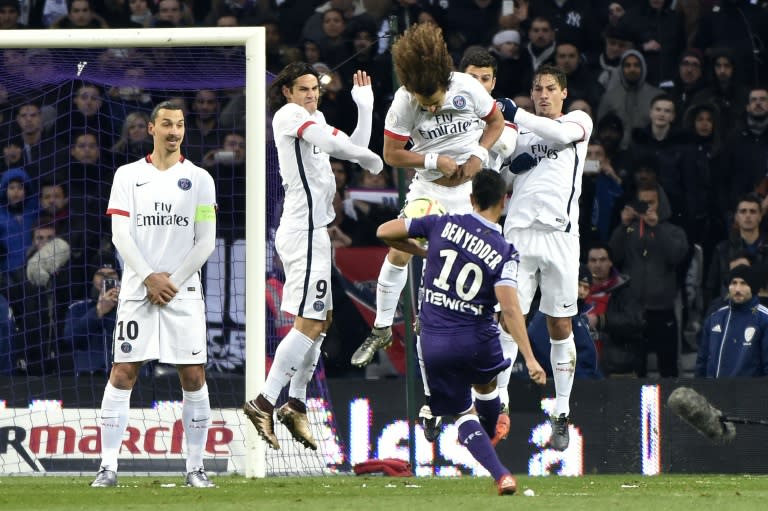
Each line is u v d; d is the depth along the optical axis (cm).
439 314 2184
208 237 2630
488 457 2181
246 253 3100
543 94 2984
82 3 4797
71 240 4134
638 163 4278
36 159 4288
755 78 4681
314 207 2758
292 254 2775
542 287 3038
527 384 3541
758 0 4838
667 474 3475
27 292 3934
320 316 2767
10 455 3366
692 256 4328
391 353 4009
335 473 3428
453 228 2184
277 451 3375
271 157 3622
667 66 4694
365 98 2917
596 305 4022
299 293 2767
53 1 4850
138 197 2609
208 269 3997
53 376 3406
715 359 3738
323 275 2770
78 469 3366
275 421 3394
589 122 3014
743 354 3691
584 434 3516
